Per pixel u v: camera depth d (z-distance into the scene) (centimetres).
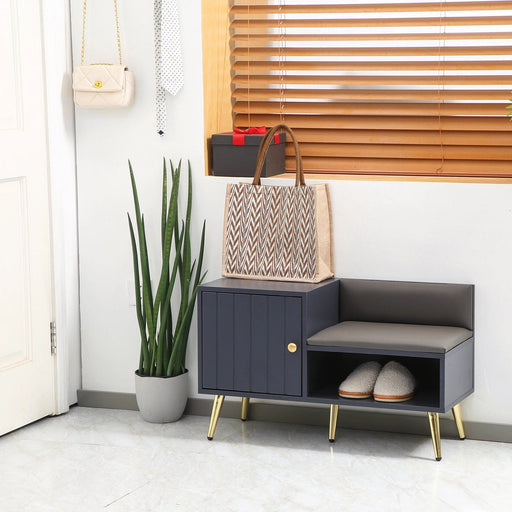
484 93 348
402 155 360
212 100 359
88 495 279
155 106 355
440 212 327
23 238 339
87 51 360
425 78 354
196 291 347
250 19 367
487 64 347
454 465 303
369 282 334
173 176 347
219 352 323
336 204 338
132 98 354
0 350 330
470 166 356
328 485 286
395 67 354
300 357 313
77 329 372
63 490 284
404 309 330
